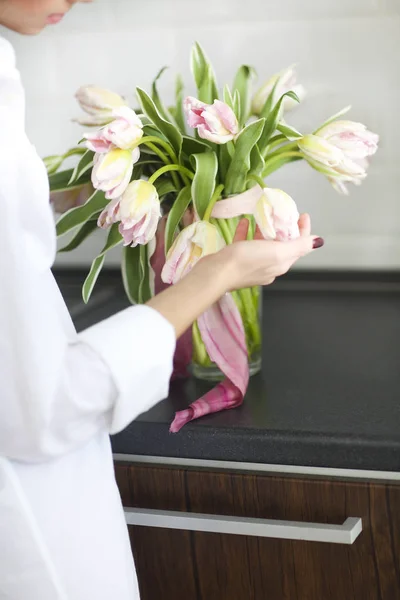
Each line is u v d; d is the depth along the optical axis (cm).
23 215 74
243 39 145
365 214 151
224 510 102
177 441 101
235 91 108
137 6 147
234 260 86
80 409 76
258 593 104
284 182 151
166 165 107
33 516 83
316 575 102
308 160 104
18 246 73
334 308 147
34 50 153
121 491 105
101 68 152
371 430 97
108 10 149
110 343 77
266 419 102
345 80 144
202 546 105
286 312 146
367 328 136
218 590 106
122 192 94
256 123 99
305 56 144
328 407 105
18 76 78
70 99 155
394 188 148
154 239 109
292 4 142
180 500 104
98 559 87
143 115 109
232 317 107
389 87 143
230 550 104
